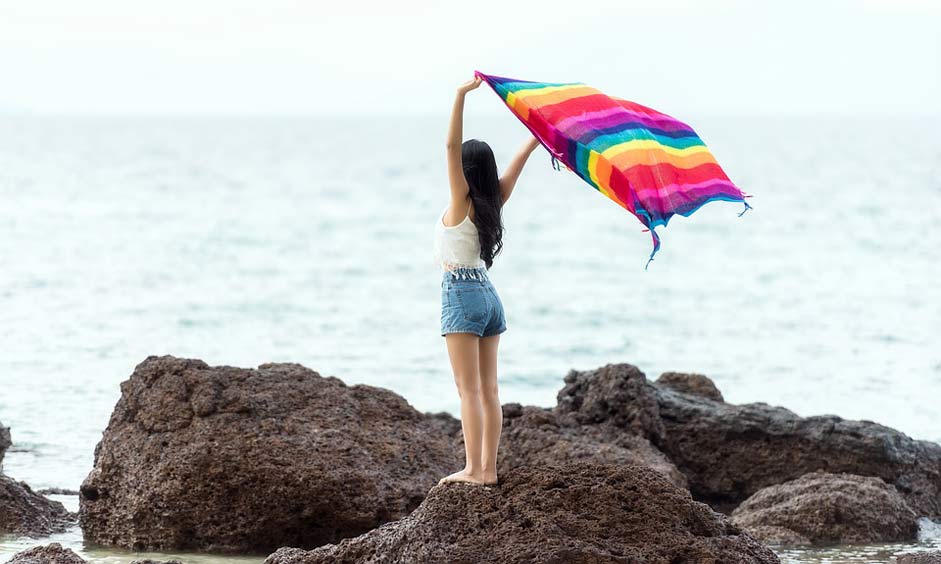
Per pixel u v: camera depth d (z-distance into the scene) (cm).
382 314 2861
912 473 1336
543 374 2208
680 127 860
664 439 1384
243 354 2333
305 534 1076
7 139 15512
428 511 822
